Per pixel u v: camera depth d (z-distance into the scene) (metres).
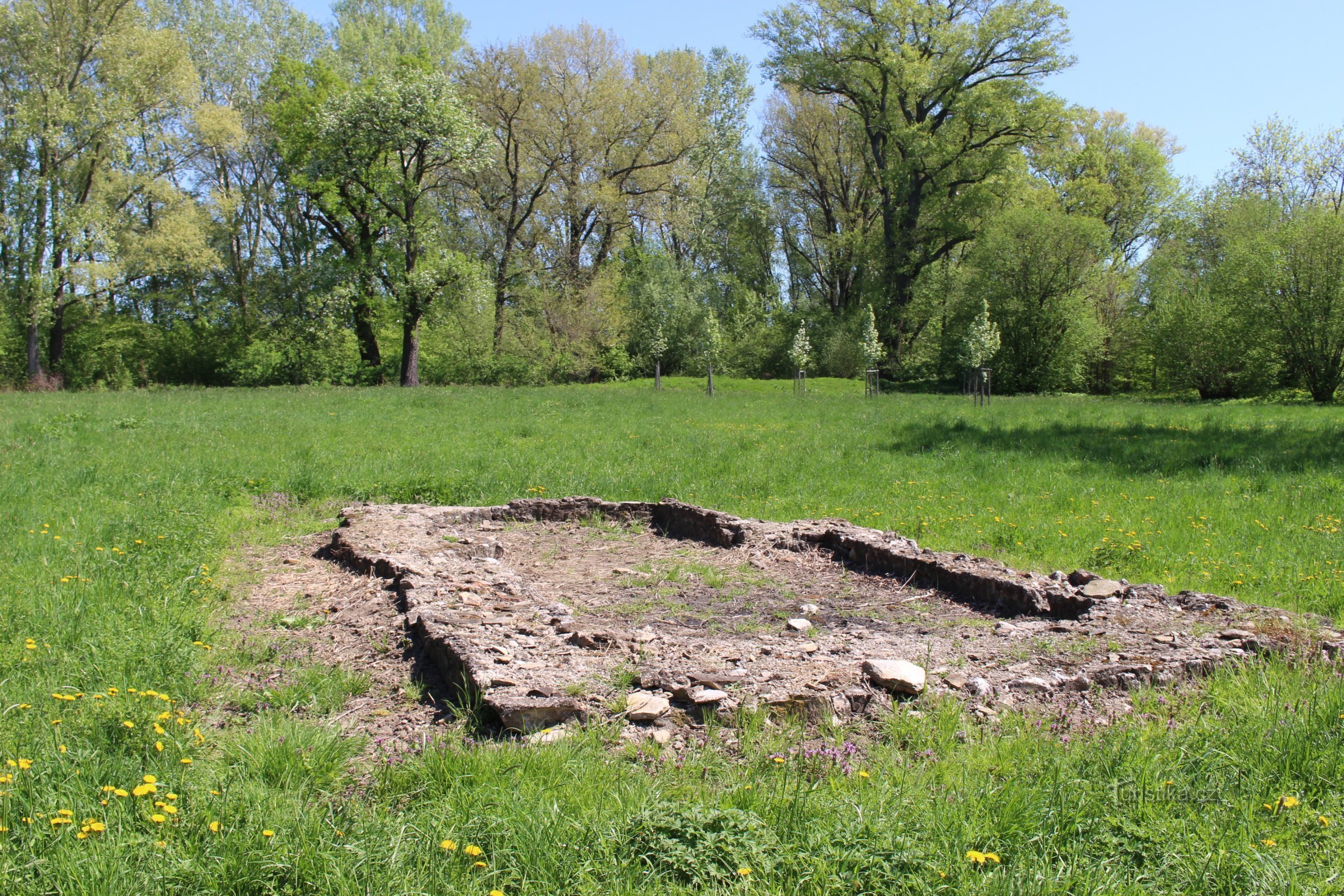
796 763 3.85
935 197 45.38
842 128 49.94
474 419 21.00
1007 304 41.91
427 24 47.03
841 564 8.01
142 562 6.91
